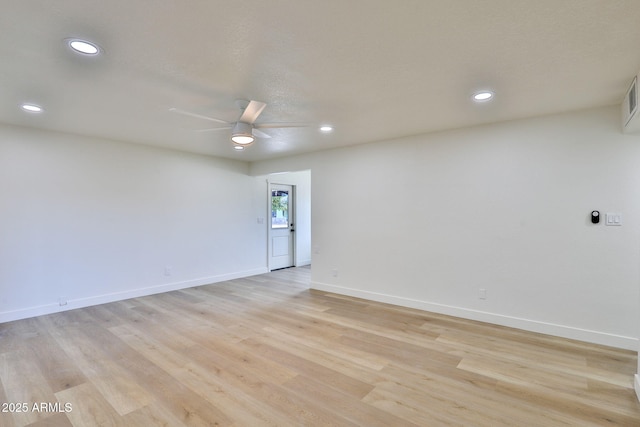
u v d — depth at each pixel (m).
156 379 2.47
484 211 3.72
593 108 3.12
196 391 2.31
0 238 3.70
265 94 2.79
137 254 4.84
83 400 2.20
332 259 5.14
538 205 3.40
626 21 1.74
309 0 1.57
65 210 4.16
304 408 2.12
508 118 3.47
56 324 3.64
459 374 2.55
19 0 1.55
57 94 2.79
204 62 2.23
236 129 3.07
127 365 2.69
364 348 3.03
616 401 2.18
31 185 3.90
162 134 4.20
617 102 2.97
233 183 6.15
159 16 1.70
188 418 2.01
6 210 3.73
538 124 3.39
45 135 3.99
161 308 4.27
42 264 3.99
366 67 2.30
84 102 2.98
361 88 2.67
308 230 7.89
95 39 1.93
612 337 3.04
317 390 2.33
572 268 3.23
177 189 5.30
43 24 1.77
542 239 3.38
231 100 2.94
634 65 2.26
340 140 4.53
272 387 2.37
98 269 4.45
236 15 1.70
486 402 2.18
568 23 1.76
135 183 4.80
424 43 1.98
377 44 1.99
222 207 5.96
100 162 4.45
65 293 4.16
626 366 2.65
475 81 2.53
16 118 3.49
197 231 5.58
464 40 1.95
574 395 2.26
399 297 4.40
